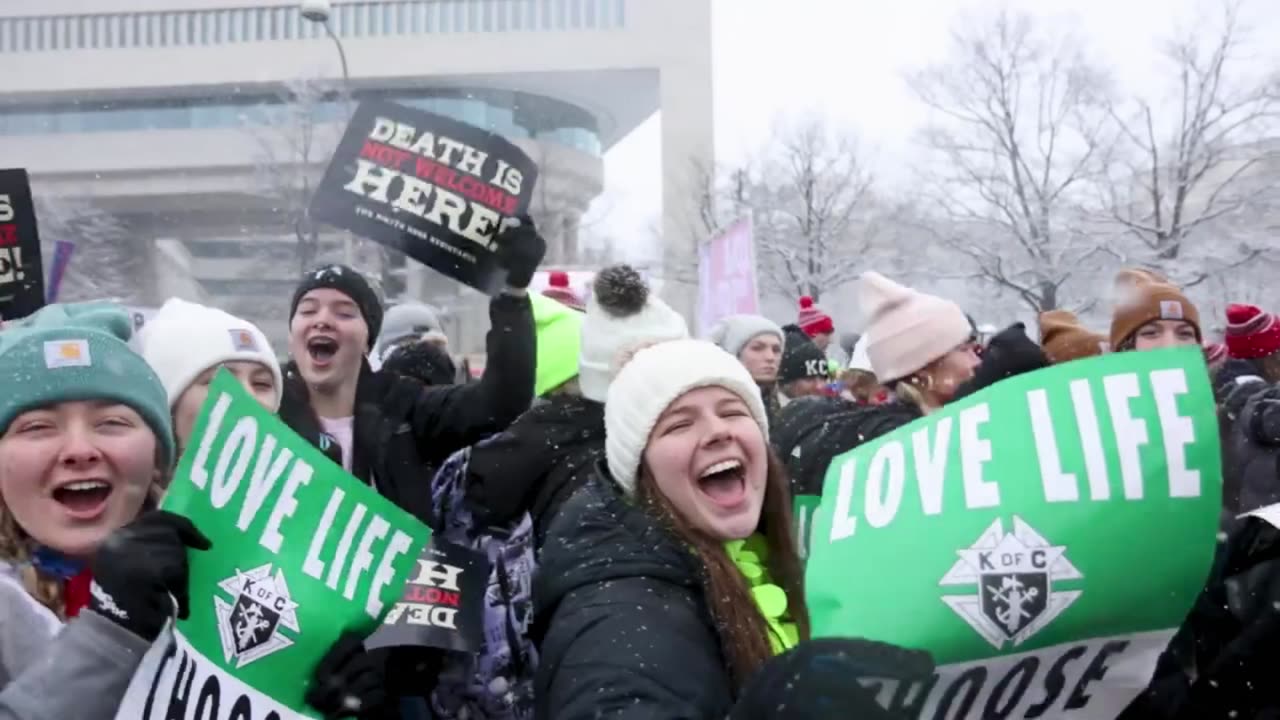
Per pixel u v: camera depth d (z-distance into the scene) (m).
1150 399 1.81
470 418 3.97
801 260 32.09
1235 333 6.75
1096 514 1.78
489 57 63.59
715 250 10.84
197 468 2.25
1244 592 2.26
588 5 64.31
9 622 2.25
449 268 3.95
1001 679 1.80
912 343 4.23
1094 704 1.81
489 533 3.90
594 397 3.83
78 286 48.59
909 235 27.31
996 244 25.20
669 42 63.31
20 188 4.62
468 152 3.97
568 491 3.69
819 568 1.92
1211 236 22.48
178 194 64.38
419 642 3.47
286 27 64.25
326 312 3.92
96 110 65.25
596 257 49.38
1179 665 2.22
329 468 2.42
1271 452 4.75
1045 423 1.83
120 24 64.31
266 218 66.00
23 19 64.31
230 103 65.00
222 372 2.30
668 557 2.28
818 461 4.03
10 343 2.33
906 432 1.94
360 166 4.00
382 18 64.19
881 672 1.59
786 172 33.09
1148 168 23.48
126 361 2.40
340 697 2.33
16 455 2.28
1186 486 1.78
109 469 2.34
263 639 2.28
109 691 2.03
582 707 2.00
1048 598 1.78
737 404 2.50
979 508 1.82
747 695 1.68
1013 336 3.76
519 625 3.79
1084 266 24.14
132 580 2.06
